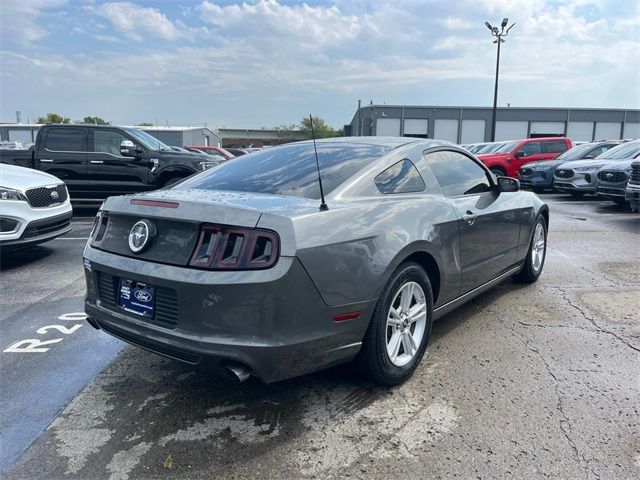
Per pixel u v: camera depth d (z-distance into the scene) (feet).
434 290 11.64
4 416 9.37
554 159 54.44
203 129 153.17
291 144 13.28
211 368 8.41
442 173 12.80
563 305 15.40
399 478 7.61
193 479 7.63
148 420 9.24
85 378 10.91
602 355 11.84
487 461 7.97
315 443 8.50
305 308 8.43
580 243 25.16
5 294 16.99
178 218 8.75
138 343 9.28
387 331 10.01
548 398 9.87
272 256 8.14
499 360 11.59
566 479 7.55
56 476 7.71
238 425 9.05
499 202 14.51
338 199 9.82
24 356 12.03
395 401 9.82
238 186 10.84
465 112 166.40
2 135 122.01
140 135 34.06
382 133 167.63
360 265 9.13
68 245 25.09
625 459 8.00
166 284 8.58
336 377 10.80
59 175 32.89
